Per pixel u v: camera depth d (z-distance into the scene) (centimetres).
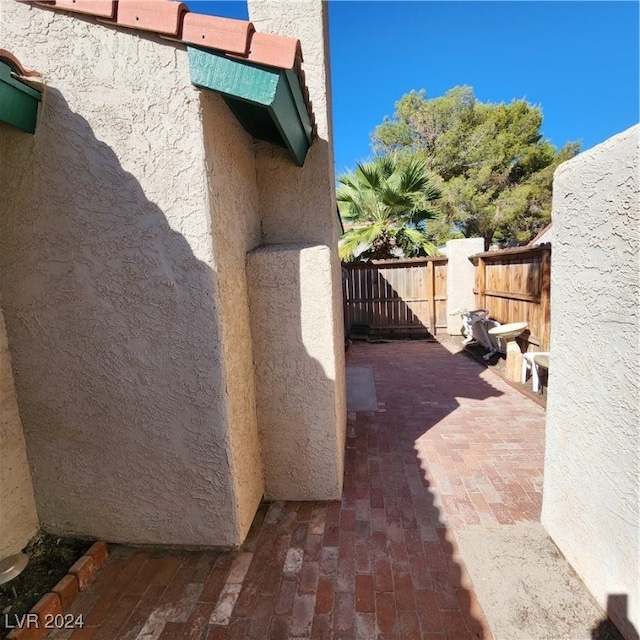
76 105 199
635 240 152
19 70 185
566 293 207
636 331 155
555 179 211
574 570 215
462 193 1752
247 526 257
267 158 291
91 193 208
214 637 184
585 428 197
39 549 245
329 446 290
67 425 239
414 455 370
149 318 219
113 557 243
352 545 246
